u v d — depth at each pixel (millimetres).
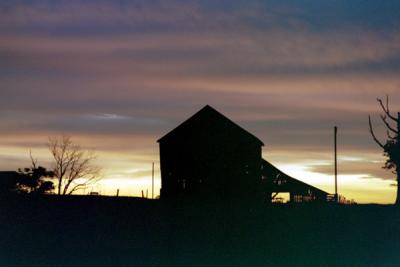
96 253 37188
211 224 44812
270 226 44594
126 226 43562
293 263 34656
